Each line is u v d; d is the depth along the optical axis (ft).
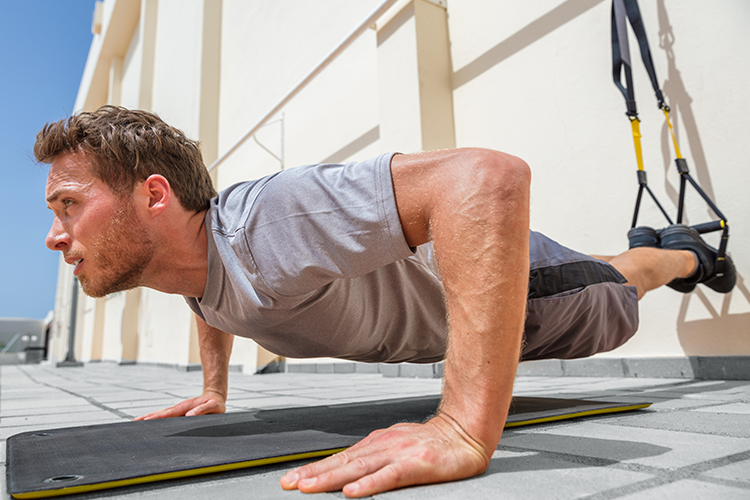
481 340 2.16
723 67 6.35
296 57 15.07
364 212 2.46
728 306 6.25
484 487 1.91
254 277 2.78
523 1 8.86
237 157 18.37
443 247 2.31
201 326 4.76
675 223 6.49
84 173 2.80
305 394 6.81
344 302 3.35
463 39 9.95
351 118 12.55
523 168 2.34
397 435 2.18
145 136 2.92
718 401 4.24
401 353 4.29
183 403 4.43
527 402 4.30
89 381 12.62
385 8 9.32
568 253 4.75
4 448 3.45
